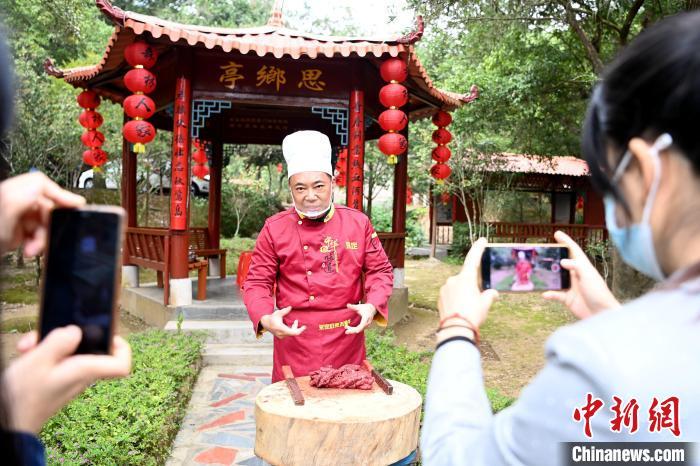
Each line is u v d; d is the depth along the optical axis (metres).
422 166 14.89
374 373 2.79
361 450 2.20
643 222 0.86
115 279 0.90
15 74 0.83
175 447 4.18
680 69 0.79
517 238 17.12
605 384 0.76
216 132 10.15
